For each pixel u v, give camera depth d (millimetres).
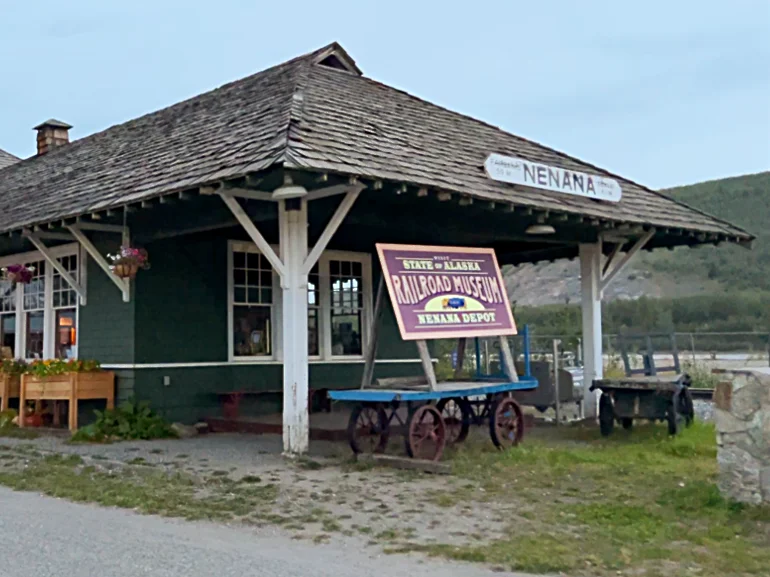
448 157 10867
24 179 16469
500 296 10414
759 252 57781
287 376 9531
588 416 13633
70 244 13586
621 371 20609
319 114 10266
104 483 8188
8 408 13859
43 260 14422
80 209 10758
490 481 8094
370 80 13523
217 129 11133
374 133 10461
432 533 6172
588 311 13750
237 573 5156
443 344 22531
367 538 6047
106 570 5246
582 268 13836
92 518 6781
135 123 15516
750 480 6785
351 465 8992
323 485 7961
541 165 11430
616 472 8539
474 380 10258
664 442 10273
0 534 6246
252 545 5863
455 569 5262
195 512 6898
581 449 10156
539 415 14867
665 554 5531
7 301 15383
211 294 12969
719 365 23406
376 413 10789
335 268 14500
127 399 12125
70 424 12000
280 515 6773
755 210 66312
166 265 12461
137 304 12109
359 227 11867
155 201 9555
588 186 12109
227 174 8453
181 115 13781
